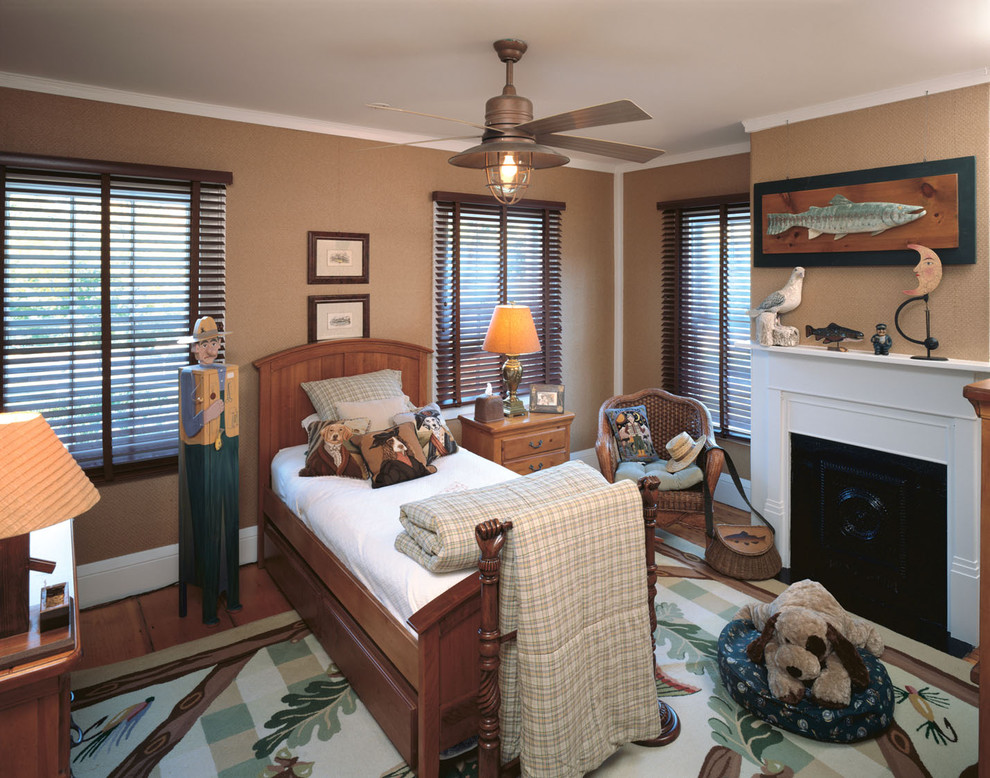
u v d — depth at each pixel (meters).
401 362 4.34
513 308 4.36
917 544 3.23
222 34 2.47
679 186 4.94
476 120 3.83
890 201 3.22
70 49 2.65
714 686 2.65
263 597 3.51
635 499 2.17
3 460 1.38
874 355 3.27
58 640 1.40
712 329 4.82
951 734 2.35
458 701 2.15
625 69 2.86
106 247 3.30
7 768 1.40
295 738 2.36
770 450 3.85
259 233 3.76
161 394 3.54
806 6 2.21
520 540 1.87
